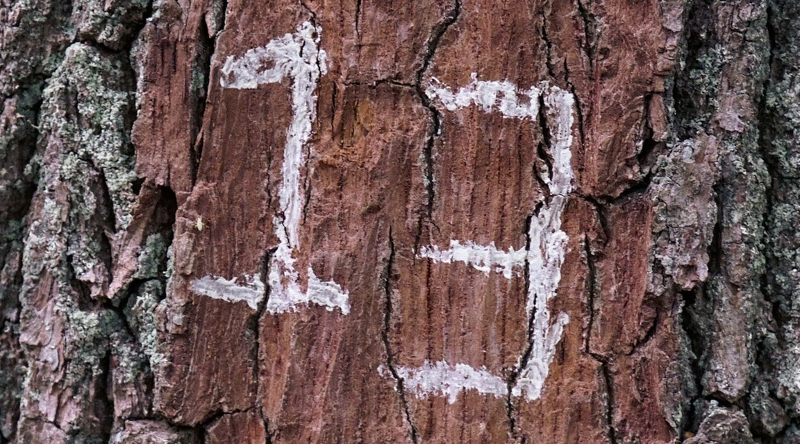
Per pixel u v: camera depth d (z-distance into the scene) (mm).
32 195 816
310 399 780
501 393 774
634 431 770
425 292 776
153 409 787
